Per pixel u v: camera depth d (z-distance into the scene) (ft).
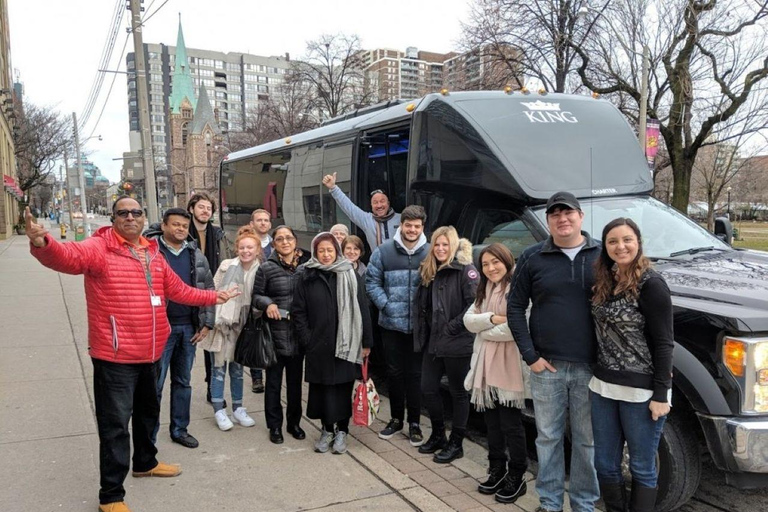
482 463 14.53
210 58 537.65
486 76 71.15
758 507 12.92
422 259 15.48
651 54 59.06
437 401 14.61
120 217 11.21
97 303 11.04
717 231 19.65
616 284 9.85
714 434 10.56
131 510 11.63
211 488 12.62
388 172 23.47
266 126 119.34
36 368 21.67
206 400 18.83
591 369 10.69
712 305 11.22
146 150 52.26
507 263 12.19
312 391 14.74
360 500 12.16
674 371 11.03
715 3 52.54
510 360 12.05
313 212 27.04
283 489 12.61
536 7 62.75
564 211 10.36
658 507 11.51
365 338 14.82
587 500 11.06
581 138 17.66
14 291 40.81
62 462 13.78
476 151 16.85
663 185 93.76
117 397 11.17
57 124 150.10
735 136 60.95
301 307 14.52
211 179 317.01
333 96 102.58
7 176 110.42
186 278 14.39
